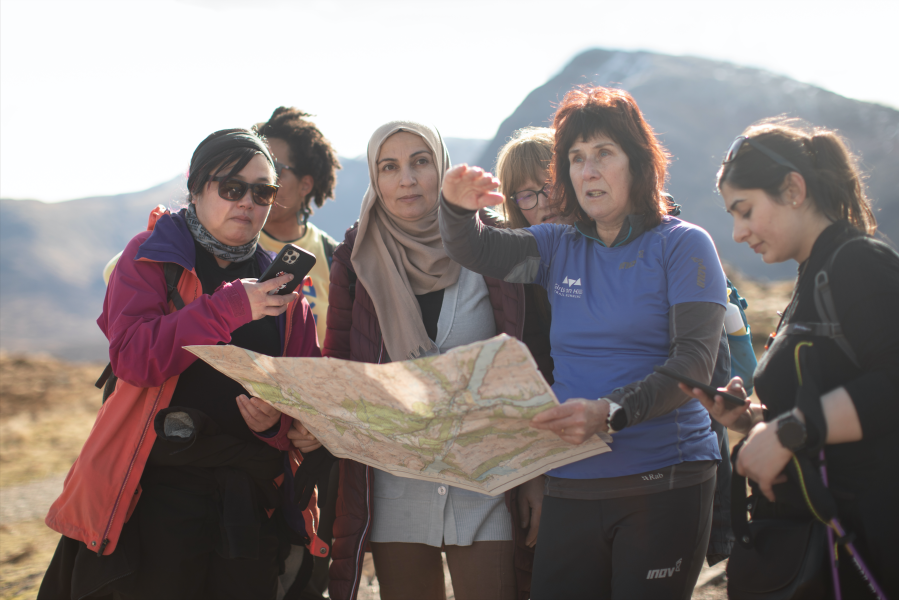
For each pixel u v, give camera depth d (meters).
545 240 2.25
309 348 2.62
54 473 8.12
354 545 2.50
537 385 1.66
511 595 2.48
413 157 2.54
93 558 2.19
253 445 2.37
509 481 2.10
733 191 1.75
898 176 124.81
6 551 4.71
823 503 1.54
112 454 2.23
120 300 2.25
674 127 189.00
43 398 15.49
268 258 2.67
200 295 2.33
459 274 2.64
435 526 2.47
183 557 2.27
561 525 2.06
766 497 1.72
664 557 1.92
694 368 1.84
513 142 2.83
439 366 1.64
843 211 1.71
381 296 2.58
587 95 2.09
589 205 2.05
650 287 1.98
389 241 2.63
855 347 1.56
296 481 2.44
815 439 1.52
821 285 1.62
